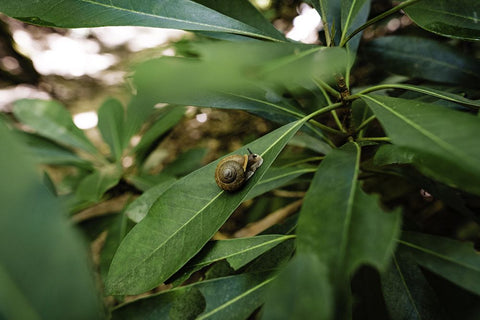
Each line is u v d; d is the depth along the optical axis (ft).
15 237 0.28
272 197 1.24
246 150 0.62
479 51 1.10
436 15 0.69
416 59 0.95
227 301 0.57
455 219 1.14
